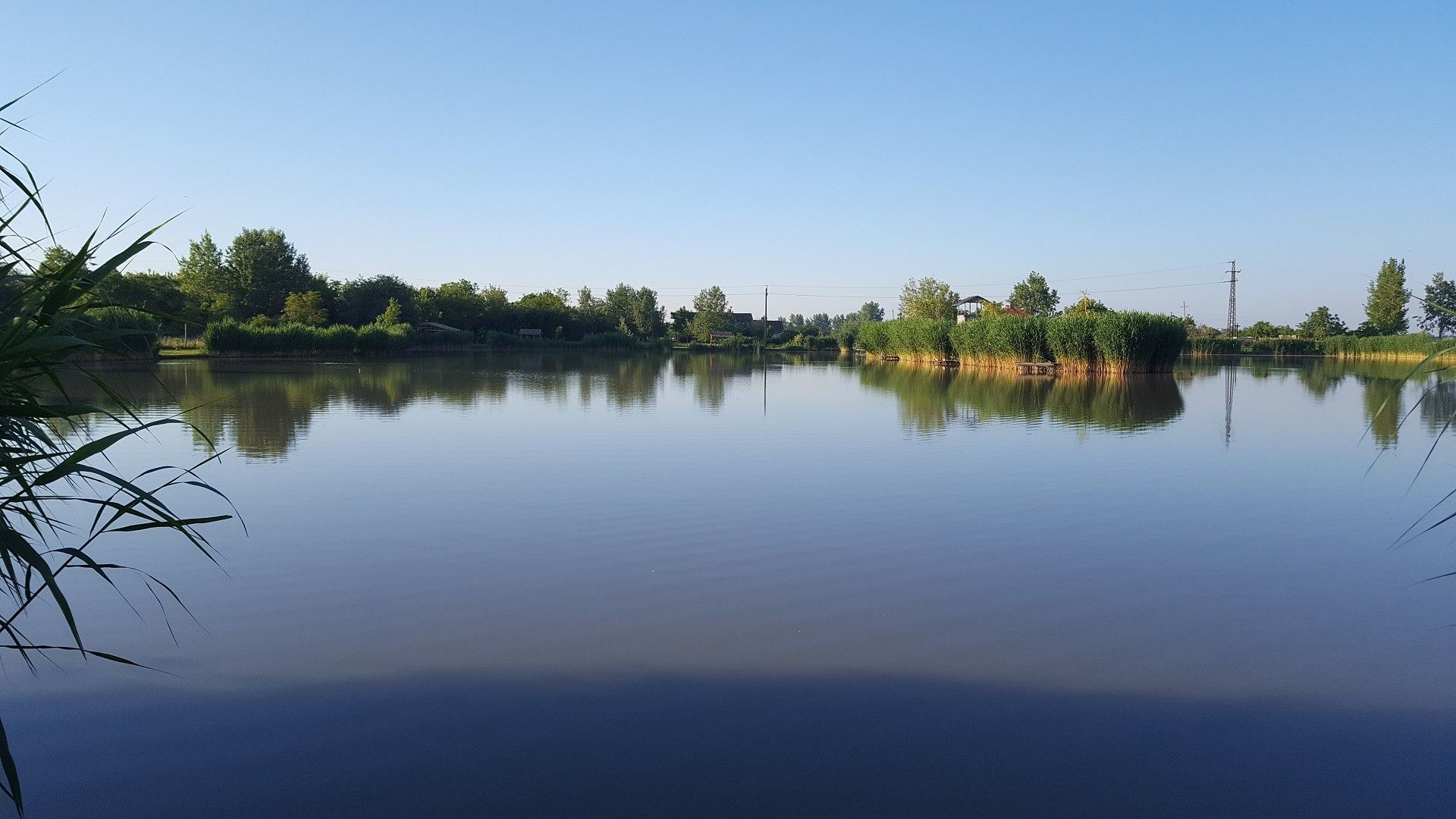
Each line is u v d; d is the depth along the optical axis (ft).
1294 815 12.71
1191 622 20.44
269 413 60.85
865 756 14.25
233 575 23.45
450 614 20.52
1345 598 22.29
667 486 35.55
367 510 31.07
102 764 13.79
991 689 16.74
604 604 21.30
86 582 22.67
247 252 232.73
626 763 13.97
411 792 13.10
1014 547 26.73
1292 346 195.62
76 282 9.31
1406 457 44.14
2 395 9.47
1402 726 15.37
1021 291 266.36
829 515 30.60
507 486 35.27
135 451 43.45
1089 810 12.80
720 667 17.63
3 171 9.08
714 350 262.88
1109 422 58.95
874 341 187.21
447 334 211.82
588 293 330.75
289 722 15.19
